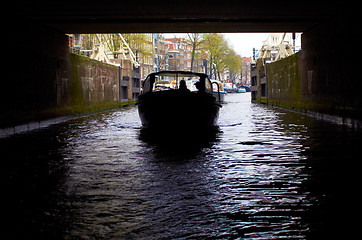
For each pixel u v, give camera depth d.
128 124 15.02
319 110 16.70
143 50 46.38
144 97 12.61
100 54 26.78
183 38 62.31
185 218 4.22
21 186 5.60
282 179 5.83
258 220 4.14
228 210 4.46
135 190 5.33
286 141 9.66
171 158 7.63
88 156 7.95
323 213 4.32
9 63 11.88
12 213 4.44
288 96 23.22
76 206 4.66
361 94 12.02
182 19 15.19
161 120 12.50
